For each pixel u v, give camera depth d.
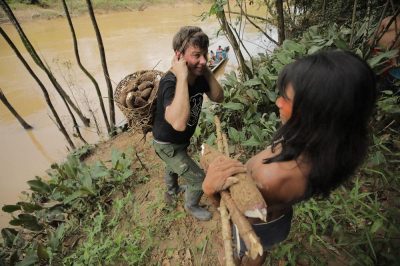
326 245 2.29
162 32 13.15
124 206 3.35
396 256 2.06
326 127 0.91
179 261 2.64
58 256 2.97
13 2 15.77
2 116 7.02
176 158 2.46
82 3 17.08
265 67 4.32
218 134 2.24
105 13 16.94
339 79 0.84
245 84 3.86
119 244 2.67
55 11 16.09
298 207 2.51
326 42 4.12
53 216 3.47
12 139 6.25
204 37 1.94
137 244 2.85
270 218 1.45
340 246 2.28
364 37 3.91
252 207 1.09
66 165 3.83
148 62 9.73
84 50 11.07
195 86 2.20
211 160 1.39
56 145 6.02
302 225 2.35
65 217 3.58
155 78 2.50
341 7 5.40
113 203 3.43
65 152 5.81
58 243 3.01
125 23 15.05
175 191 3.16
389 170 2.71
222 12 3.74
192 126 2.38
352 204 2.46
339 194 2.43
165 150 2.41
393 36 3.39
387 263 2.09
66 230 3.29
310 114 0.91
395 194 2.52
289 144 1.04
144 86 2.33
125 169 3.72
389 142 2.89
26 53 11.05
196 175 2.55
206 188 1.26
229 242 1.22
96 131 6.17
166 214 3.09
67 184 3.75
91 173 3.66
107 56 10.34
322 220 2.44
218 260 2.57
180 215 2.95
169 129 2.27
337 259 2.23
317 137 0.93
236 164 1.23
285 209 1.46
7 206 3.38
